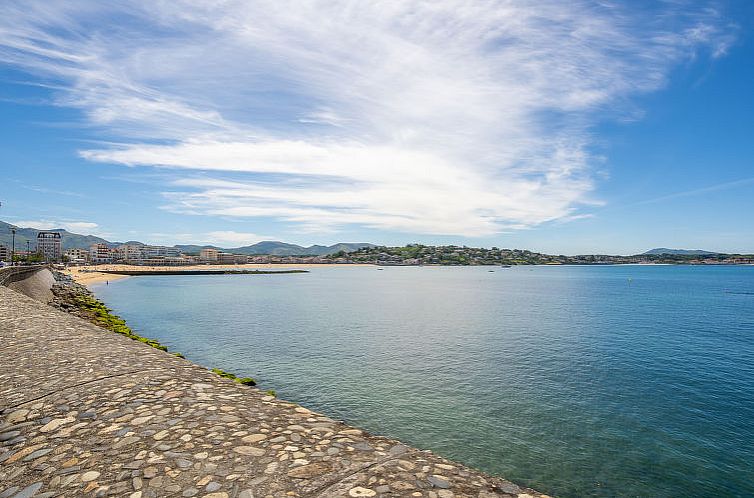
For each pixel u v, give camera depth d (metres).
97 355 11.22
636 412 24.27
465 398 26.14
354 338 44.78
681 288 126.69
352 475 5.37
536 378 30.30
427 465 5.79
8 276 45.56
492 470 18.22
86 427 6.84
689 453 19.73
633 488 17.12
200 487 5.06
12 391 8.56
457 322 56.69
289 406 8.03
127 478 5.32
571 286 140.25
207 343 41.94
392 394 26.73
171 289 119.25
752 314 65.31
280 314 65.00
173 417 7.12
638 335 46.94
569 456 19.44
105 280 151.25
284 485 5.09
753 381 29.92
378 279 194.50
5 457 6.10
